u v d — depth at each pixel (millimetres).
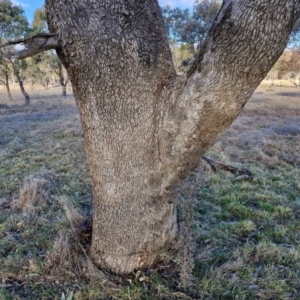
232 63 1129
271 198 3016
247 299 1626
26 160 4633
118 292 1661
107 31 1393
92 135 1616
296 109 11211
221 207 2840
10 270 1864
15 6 16844
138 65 1455
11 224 2506
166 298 1626
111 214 1729
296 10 1061
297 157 4609
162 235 1827
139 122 1548
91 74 1467
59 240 2043
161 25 1555
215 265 1915
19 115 11422
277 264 1935
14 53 1323
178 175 1603
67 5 1365
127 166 1621
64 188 3338
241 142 5594
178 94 1408
